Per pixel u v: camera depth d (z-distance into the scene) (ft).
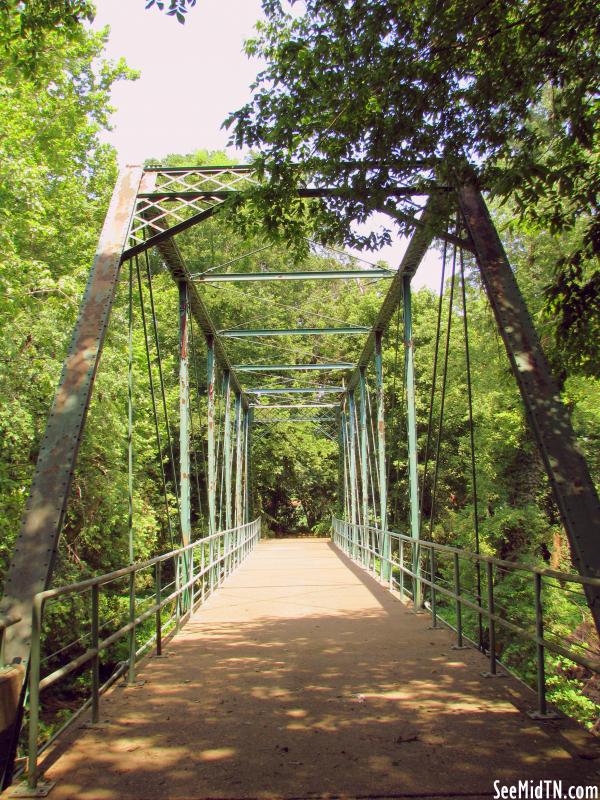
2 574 41.65
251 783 11.86
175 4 17.95
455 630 26.61
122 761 13.09
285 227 23.31
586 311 23.13
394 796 11.18
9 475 42.80
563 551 61.11
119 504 54.13
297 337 124.47
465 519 70.28
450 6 18.37
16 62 23.47
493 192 19.24
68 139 50.42
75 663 14.26
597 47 19.02
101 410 49.32
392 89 19.01
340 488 113.39
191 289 41.37
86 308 22.85
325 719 15.65
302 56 19.33
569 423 18.28
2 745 11.46
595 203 21.56
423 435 98.68
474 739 13.92
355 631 28.14
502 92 19.58
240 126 21.20
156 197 30.07
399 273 40.09
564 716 15.39
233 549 54.95
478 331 65.31
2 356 39.73
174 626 28.60
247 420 99.60
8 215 34.32
